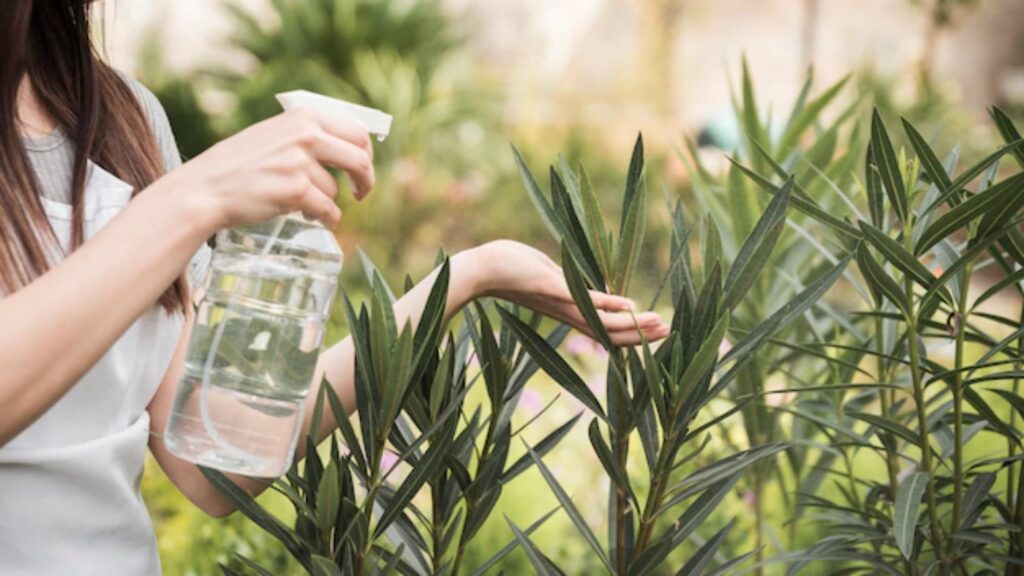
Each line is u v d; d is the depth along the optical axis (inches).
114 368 63.6
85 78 66.4
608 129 388.5
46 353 53.9
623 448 65.3
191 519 136.4
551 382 210.1
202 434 57.5
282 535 63.6
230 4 365.4
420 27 363.6
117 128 67.6
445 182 342.3
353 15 357.4
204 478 68.7
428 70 360.8
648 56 397.4
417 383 63.0
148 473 144.1
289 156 55.1
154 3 374.0
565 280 65.3
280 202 55.1
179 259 55.2
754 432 99.3
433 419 64.2
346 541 63.4
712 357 61.5
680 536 66.3
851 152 99.9
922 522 74.8
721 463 64.7
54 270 54.7
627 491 65.1
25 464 61.9
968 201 64.6
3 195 61.6
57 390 54.7
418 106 353.1
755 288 98.9
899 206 67.9
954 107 376.2
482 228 336.8
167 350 66.6
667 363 63.9
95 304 54.2
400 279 314.5
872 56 390.6
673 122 393.1
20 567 62.3
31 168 62.5
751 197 99.7
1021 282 72.6
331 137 55.7
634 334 65.0
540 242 338.6
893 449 80.3
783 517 133.0
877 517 78.6
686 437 64.1
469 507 67.1
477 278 66.7
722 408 120.3
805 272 101.6
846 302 188.4
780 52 396.5
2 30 61.6
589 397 64.6
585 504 155.8
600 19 397.7
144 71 361.7
